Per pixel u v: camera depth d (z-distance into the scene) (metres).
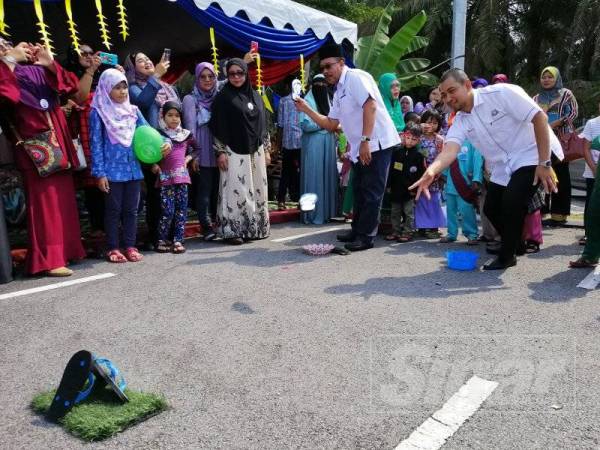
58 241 4.40
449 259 4.51
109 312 3.51
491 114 4.21
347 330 3.14
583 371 2.58
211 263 4.75
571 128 6.22
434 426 2.16
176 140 5.03
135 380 2.58
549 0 15.95
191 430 2.16
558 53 16.33
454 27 9.80
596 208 4.25
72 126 4.88
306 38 7.26
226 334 3.12
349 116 5.11
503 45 15.69
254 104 5.63
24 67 4.20
